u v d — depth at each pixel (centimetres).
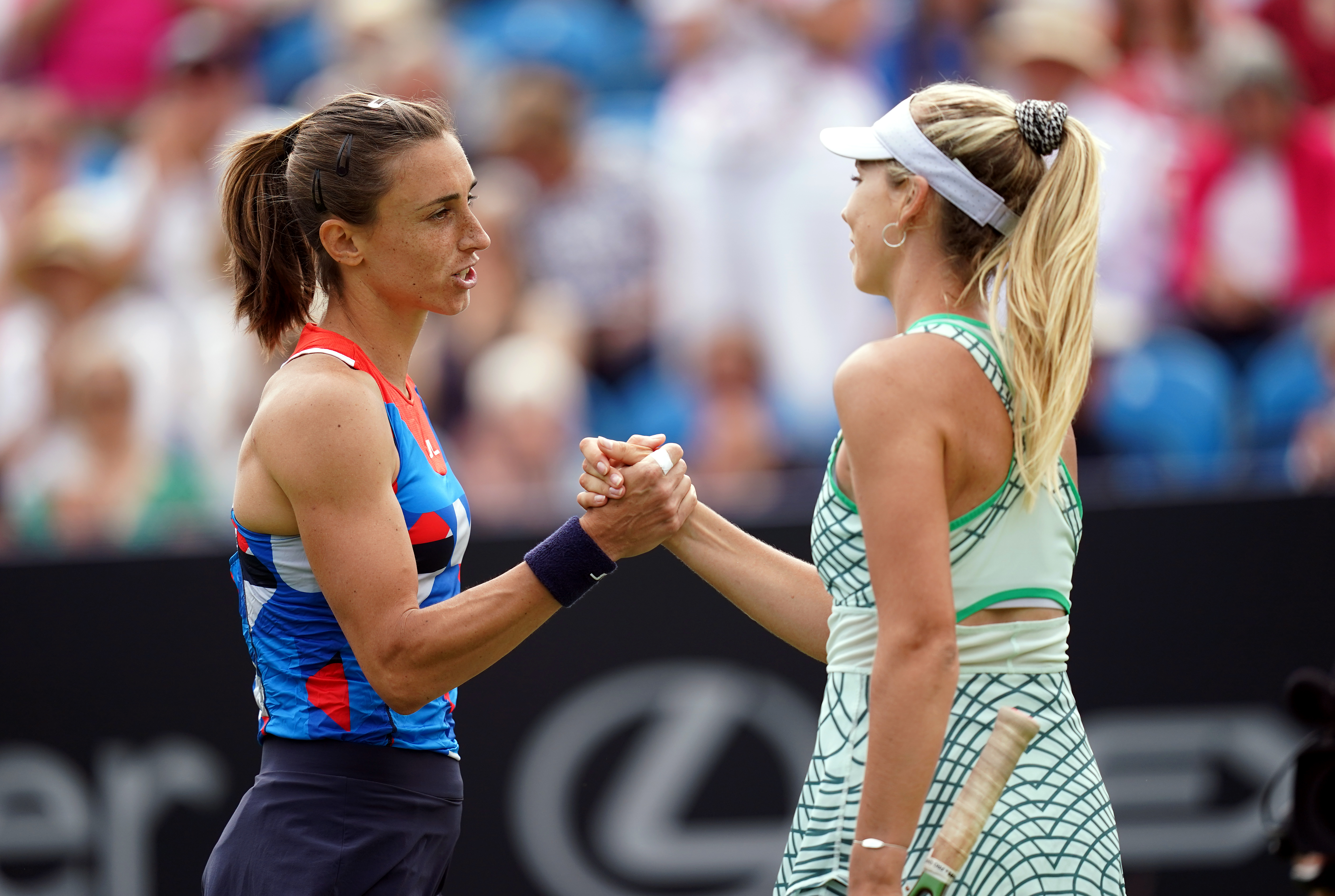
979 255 771
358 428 793
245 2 2633
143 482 2034
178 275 2311
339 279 849
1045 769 739
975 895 723
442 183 830
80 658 1508
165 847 1485
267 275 869
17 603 1513
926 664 697
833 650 794
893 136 782
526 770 1466
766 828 1452
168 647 1505
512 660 1477
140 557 1515
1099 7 2378
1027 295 751
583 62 2534
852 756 760
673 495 838
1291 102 2188
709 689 1466
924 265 778
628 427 2142
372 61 2469
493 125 2389
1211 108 2242
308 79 2555
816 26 2345
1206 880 1417
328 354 818
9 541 1745
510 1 2603
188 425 2098
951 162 763
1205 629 1438
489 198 2200
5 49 2736
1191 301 2156
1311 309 2139
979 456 739
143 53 2678
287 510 809
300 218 845
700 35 2439
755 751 1458
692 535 932
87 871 1488
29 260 2256
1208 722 1431
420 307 849
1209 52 2328
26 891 1486
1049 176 765
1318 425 1864
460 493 871
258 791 825
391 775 823
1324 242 2162
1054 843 724
